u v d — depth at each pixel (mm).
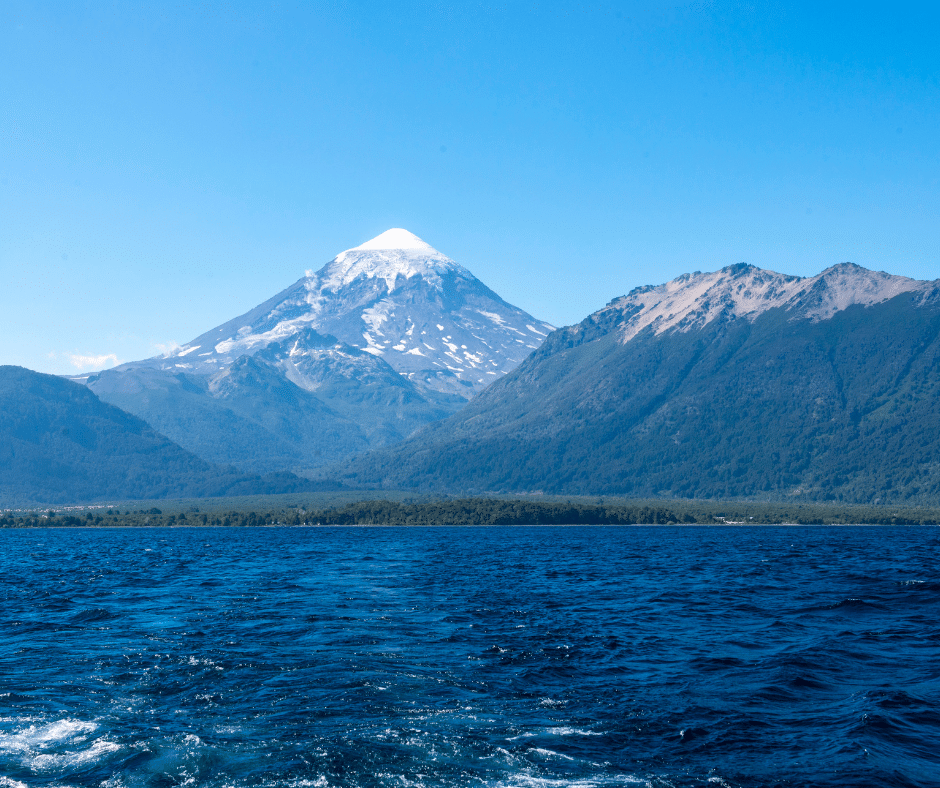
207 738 47812
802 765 43688
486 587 121250
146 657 68375
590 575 142125
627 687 58344
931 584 119438
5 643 75500
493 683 59375
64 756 45344
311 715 51875
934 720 50688
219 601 104812
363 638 75688
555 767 43312
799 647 71375
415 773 42469
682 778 42031
